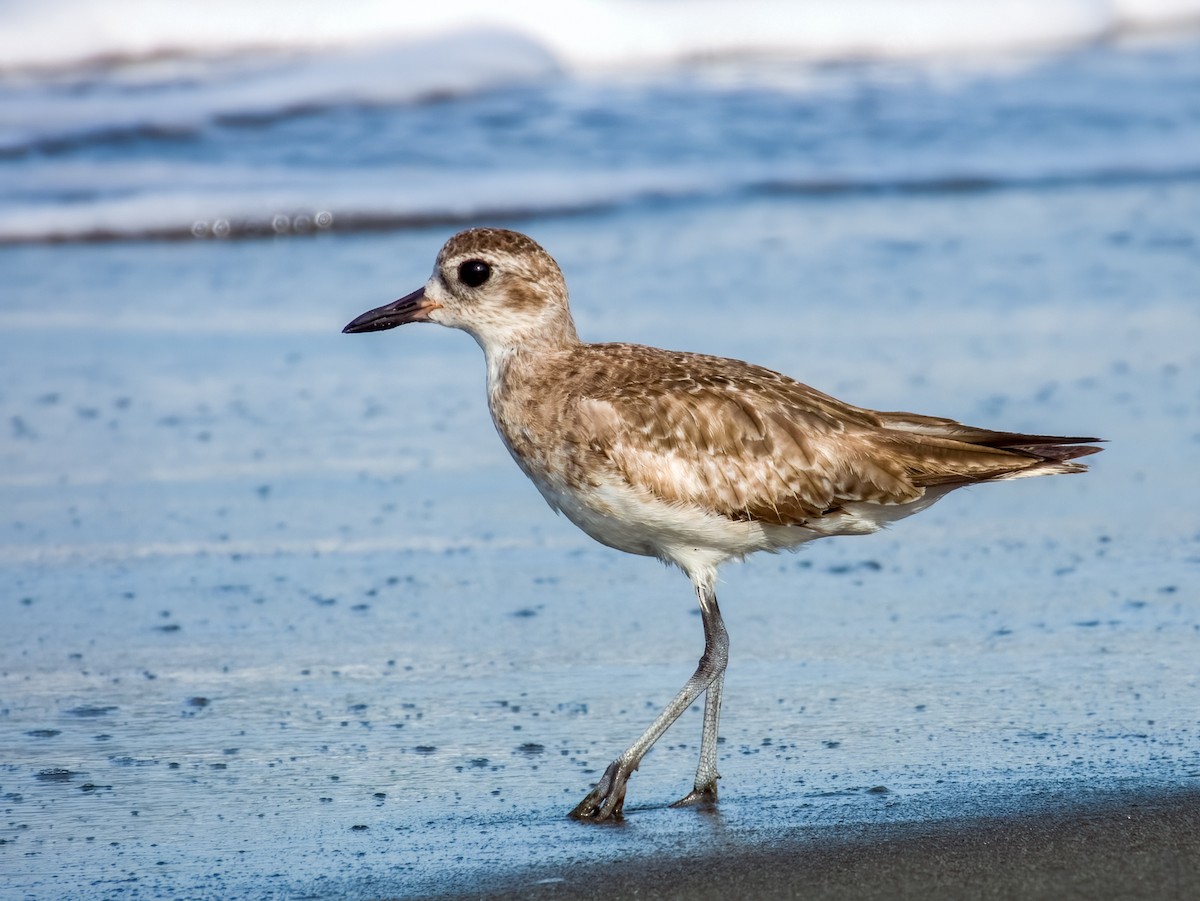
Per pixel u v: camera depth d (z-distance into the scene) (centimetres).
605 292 1855
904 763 938
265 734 973
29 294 1875
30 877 798
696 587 967
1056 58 3039
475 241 996
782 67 2938
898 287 1906
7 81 2611
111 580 1198
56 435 1480
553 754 959
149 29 2705
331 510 1343
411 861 823
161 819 865
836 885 795
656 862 823
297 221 2136
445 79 2689
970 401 1547
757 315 1786
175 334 1762
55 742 953
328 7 2789
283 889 790
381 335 1808
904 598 1193
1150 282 1933
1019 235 2114
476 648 1105
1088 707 1011
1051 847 829
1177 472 1425
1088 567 1244
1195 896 778
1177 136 2552
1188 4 3297
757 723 998
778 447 936
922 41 3069
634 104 2662
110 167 2286
